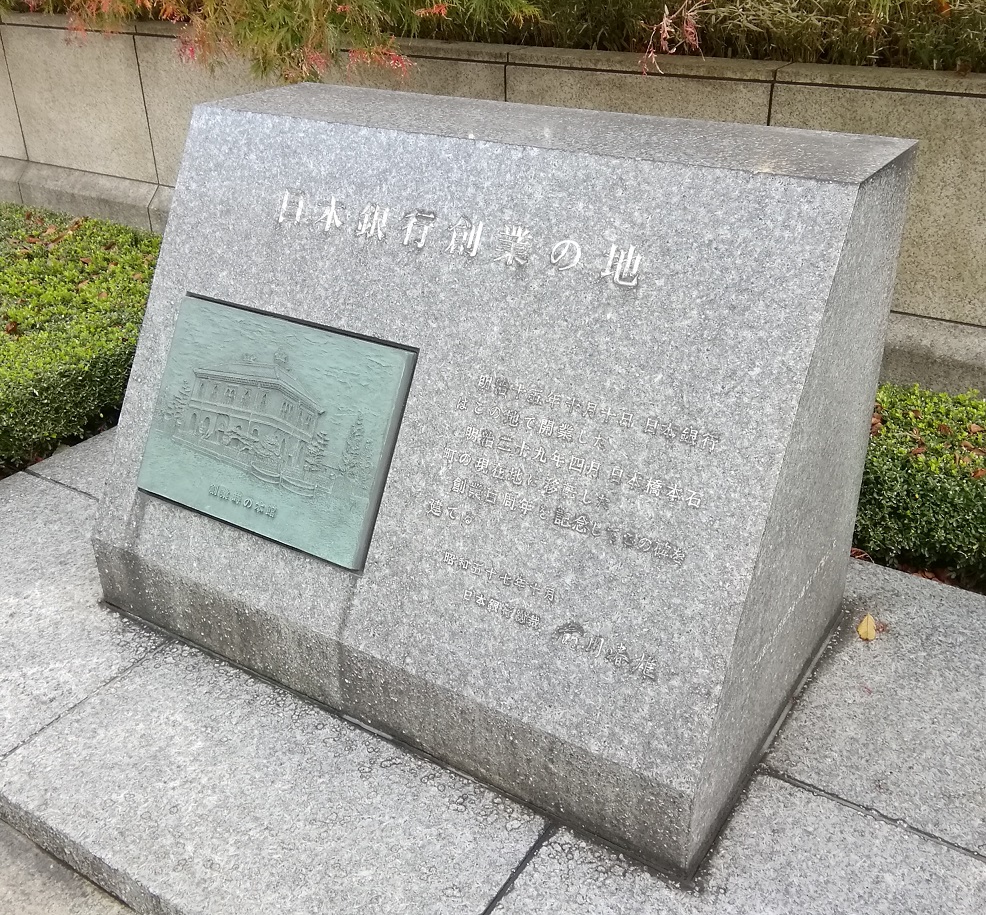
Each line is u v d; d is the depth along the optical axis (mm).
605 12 4711
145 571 3094
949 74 3889
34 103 6578
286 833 2494
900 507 3543
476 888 2354
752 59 4438
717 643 2211
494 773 2604
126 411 3129
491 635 2490
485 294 2498
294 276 2807
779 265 2156
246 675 3021
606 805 2410
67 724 2826
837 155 2406
